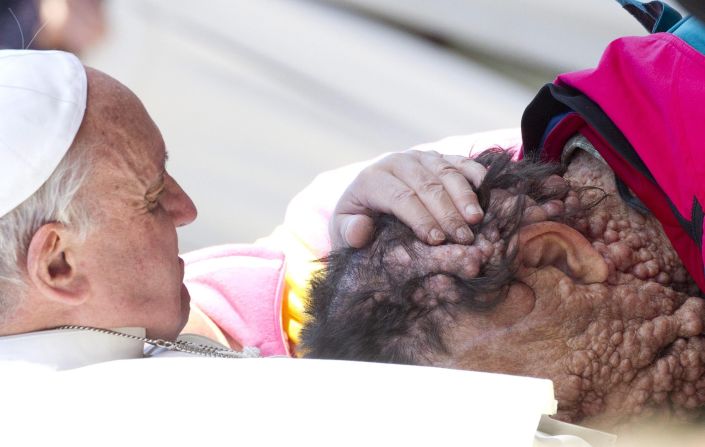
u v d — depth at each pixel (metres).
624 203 5.34
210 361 5.01
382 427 4.42
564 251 5.05
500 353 4.97
